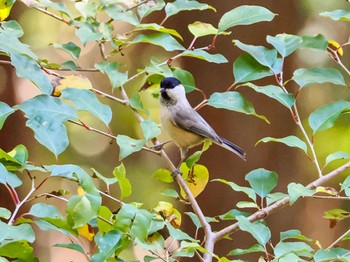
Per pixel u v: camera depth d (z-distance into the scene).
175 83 9.25
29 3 7.62
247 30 16.19
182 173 7.77
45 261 18.73
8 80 17.22
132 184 18.69
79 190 6.83
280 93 7.43
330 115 7.35
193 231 16.67
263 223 6.89
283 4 16.58
